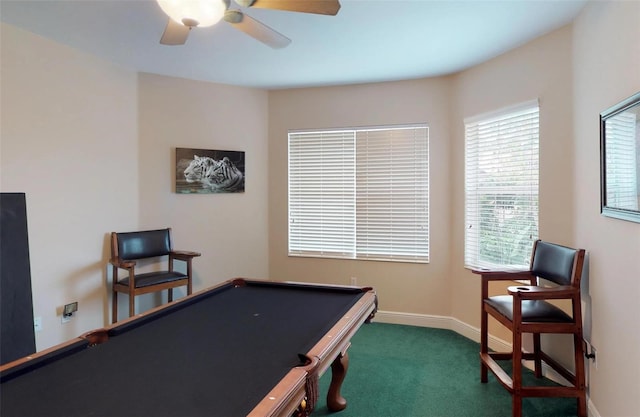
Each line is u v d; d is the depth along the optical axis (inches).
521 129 120.3
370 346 134.7
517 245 122.2
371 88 160.1
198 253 148.1
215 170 162.2
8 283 101.7
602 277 84.7
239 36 113.7
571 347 102.0
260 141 172.2
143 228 150.3
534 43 114.1
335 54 127.4
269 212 174.6
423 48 121.8
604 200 82.0
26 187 113.1
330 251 169.0
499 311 98.3
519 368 89.3
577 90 99.6
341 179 166.6
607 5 81.9
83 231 129.8
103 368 56.7
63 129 122.9
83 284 129.8
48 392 49.6
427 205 155.7
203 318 80.6
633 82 70.4
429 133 153.3
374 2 92.9
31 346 105.0
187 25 67.7
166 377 53.7
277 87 167.9
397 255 160.4
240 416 43.6
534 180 116.2
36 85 115.0
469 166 142.3
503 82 125.3
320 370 56.9
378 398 99.9
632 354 71.2
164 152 153.6
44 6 96.7
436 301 154.9
